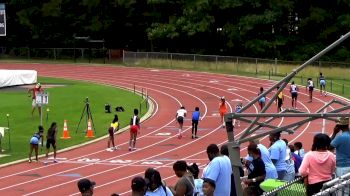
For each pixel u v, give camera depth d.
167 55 88.44
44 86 69.69
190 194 12.47
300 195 12.00
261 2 91.50
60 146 39.72
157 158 36.62
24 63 97.38
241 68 81.31
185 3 96.50
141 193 11.10
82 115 46.97
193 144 40.97
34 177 31.75
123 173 32.62
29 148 38.81
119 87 69.75
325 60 89.38
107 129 45.62
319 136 11.79
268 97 58.47
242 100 60.09
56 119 48.84
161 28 95.19
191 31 92.31
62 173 32.69
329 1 91.12
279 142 16.22
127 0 98.69
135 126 39.06
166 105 57.91
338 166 12.23
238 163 9.81
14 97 59.81
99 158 36.72
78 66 92.31
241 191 9.96
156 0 95.69
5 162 34.97
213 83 71.06
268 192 11.84
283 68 77.88
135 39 106.94
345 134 12.23
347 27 89.44
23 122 47.28
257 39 91.31
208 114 53.22
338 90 64.75
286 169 16.27
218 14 95.06
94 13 105.12
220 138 42.94
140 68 87.44
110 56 100.38
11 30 109.44
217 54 98.31
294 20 93.12
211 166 12.39
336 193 9.64
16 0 107.19
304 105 56.03
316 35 92.94
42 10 105.31
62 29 107.31
